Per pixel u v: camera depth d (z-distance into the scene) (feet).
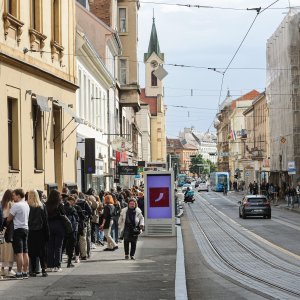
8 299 47.44
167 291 52.80
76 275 63.93
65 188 79.71
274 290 56.95
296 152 264.93
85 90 148.46
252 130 490.49
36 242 61.82
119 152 213.25
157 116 599.16
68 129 110.63
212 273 71.26
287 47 266.77
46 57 98.53
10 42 82.79
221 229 150.20
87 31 188.85
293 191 245.24
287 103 272.92
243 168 520.83
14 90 84.48
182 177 538.06
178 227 147.33
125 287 55.06
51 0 102.37
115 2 223.10
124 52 240.53
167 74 150.20
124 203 115.96
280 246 106.63
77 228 73.05
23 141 87.25
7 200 60.95
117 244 103.91
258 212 189.98
